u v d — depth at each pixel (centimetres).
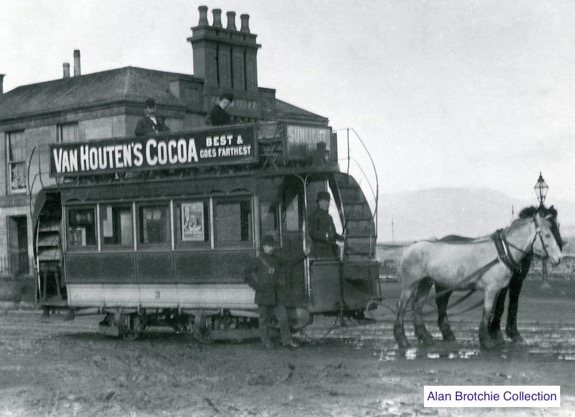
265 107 3312
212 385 1286
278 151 1680
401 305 1641
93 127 2941
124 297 1883
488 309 1538
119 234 1894
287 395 1194
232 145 1714
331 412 1084
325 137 1766
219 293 1744
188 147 1775
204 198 1758
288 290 1664
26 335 2016
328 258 1678
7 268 3169
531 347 1562
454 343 1631
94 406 1171
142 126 1930
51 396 1245
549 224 1505
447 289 1597
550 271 3388
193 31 3041
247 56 3152
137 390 1270
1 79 3569
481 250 1559
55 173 1991
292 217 1705
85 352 1680
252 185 1684
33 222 2052
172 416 1098
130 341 1861
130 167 1861
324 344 1700
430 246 1622
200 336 1770
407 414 1064
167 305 1814
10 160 3244
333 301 1634
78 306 1955
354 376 1317
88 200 1934
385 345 1669
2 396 1254
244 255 1700
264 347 1647
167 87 3039
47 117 3092
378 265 1670
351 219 1747
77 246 1959
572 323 1936
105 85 3012
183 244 1789
